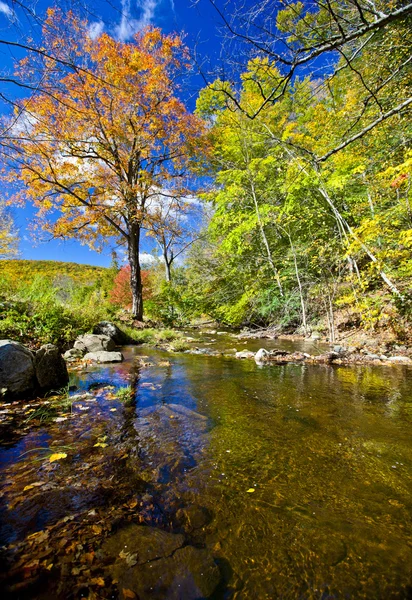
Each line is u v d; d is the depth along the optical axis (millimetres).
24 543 1240
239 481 1748
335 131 6734
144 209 11586
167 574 1106
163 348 7488
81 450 2107
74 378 4184
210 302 14570
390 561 1179
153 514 1450
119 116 10453
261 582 1084
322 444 2225
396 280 6988
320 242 9320
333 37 2225
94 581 1065
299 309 10500
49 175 10133
